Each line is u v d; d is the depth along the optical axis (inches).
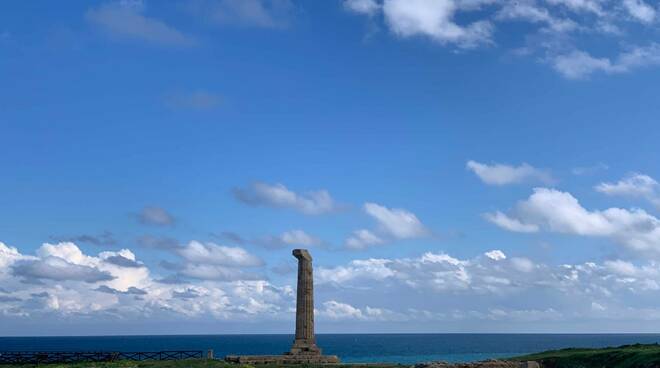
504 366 2913.4
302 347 3102.9
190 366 2694.4
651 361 2556.6
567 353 3353.8
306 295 3161.9
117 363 2805.1
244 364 2842.0
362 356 7121.1
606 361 2827.3
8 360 2888.8
